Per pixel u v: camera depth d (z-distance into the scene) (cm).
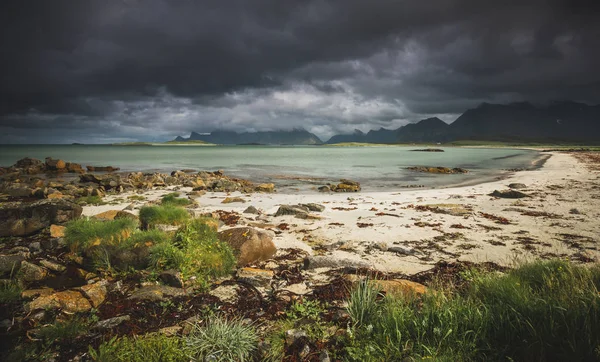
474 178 3562
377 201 1938
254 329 517
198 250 796
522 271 664
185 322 536
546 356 386
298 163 6625
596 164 4891
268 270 791
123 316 550
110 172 4594
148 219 1127
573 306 442
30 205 1120
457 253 934
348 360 428
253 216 1486
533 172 3766
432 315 474
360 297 533
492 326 450
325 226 1279
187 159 8262
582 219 1326
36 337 488
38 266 753
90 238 852
